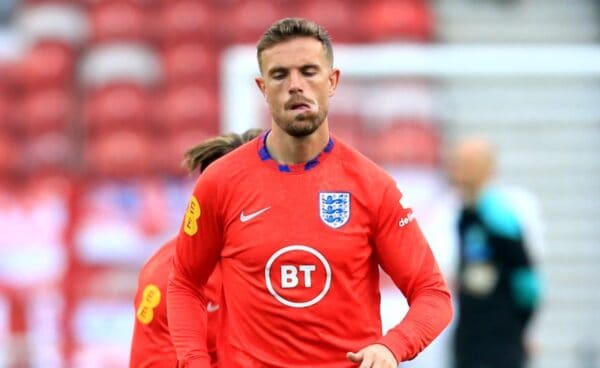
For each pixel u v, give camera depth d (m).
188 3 50.94
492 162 28.81
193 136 47.62
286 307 13.86
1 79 50.53
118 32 50.94
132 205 39.56
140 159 47.16
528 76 40.84
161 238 39.16
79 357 37.75
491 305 28.47
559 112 41.06
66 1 52.69
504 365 28.41
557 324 39.44
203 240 14.42
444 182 39.28
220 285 15.40
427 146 40.66
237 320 14.17
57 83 50.31
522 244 28.33
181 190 39.81
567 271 40.00
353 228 13.99
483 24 48.84
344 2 49.47
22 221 39.28
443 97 41.53
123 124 48.38
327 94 13.94
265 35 13.91
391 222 14.16
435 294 14.13
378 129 40.53
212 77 49.44
